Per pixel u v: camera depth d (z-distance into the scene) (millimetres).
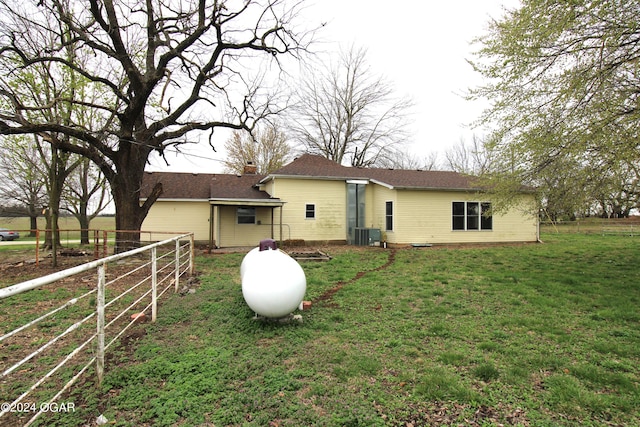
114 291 6703
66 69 11891
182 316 5082
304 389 3064
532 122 7844
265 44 11664
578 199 7516
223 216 16438
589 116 6852
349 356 3752
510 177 8555
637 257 11383
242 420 2586
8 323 4758
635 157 6410
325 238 16828
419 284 7336
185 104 11375
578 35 7059
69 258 12172
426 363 3596
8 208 22609
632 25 6023
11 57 10078
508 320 4902
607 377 3254
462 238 16234
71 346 3947
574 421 2619
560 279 7719
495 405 2814
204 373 3291
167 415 2613
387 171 19562
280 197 16203
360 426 2516
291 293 4590
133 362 3561
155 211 17219
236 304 5711
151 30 10359
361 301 6027
